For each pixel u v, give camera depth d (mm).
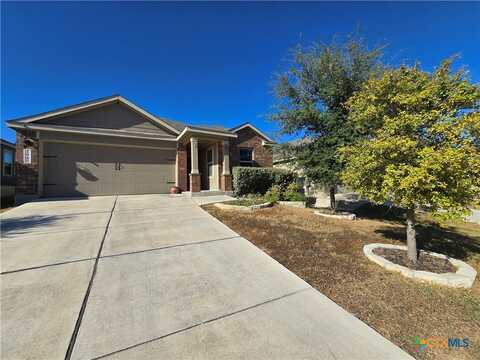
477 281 3201
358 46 7199
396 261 3666
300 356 1688
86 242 4109
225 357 1653
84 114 9969
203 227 5297
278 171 11516
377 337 1976
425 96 3254
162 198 9523
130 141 10727
